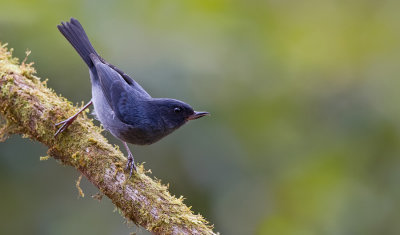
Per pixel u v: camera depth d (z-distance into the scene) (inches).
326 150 569.3
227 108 514.6
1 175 453.7
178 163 488.7
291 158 553.0
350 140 572.7
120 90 363.9
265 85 566.9
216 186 498.6
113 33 494.9
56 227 469.4
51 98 335.6
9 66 341.1
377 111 575.8
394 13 651.5
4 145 455.8
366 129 573.3
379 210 549.3
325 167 565.0
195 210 494.3
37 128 321.7
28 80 338.6
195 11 554.6
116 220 491.2
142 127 358.3
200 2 564.7
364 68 607.5
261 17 601.6
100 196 312.0
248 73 554.9
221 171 502.0
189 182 493.0
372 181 561.3
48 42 455.5
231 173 506.0
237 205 511.8
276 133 553.6
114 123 363.6
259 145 534.0
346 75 607.8
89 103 378.6
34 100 326.0
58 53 455.2
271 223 535.2
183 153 490.0
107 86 365.7
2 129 332.5
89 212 483.5
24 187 462.3
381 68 605.6
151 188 297.4
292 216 548.7
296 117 570.9
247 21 591.2
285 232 543.5
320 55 614.2
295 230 545.3
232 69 540.4
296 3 643.5
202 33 530.9
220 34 546.0
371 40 636.7
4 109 327.6
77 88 457.4
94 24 489.7
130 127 357.4
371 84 592.1
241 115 532.7
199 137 494.9
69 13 480.4
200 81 496.4
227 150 504.1
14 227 457.1
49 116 321.7
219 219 505.0
